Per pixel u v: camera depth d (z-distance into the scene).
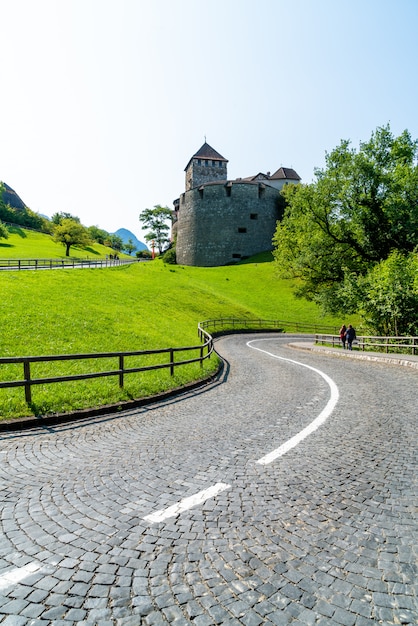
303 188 34.41
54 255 82.38
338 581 3.00
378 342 25.84
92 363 14.51
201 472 5.18
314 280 35.31
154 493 4.55
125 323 25.19
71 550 3.43
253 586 2.94
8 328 17.88
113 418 8.34
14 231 114.50
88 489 4.67
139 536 3.64
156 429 7.40
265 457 5.73
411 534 3.66
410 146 31.03
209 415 8.56
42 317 21.27
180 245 94.19
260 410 8.94
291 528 3.76
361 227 30.77
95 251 122.56
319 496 4.45
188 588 2.93
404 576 3.06
